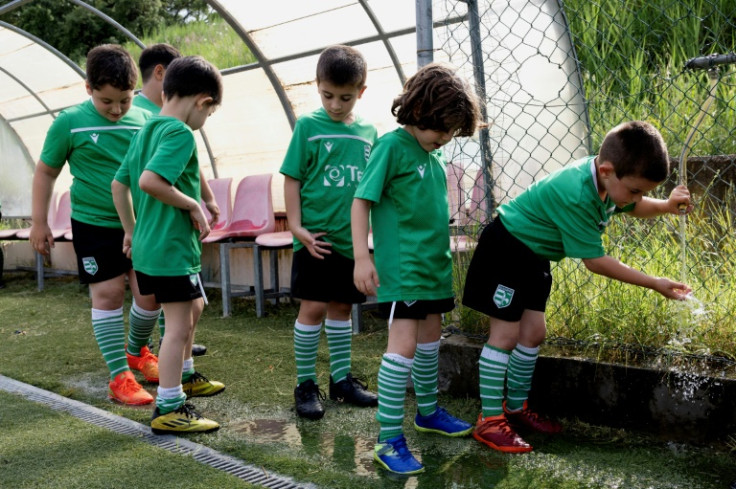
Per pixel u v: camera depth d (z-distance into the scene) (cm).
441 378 288
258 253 492
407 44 491
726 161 365
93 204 306
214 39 1305
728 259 291
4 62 742
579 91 391
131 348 347
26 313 540
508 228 231
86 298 602
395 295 224
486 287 234
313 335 285
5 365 374
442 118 211
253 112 599
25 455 231
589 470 211
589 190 213
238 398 304
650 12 548
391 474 214
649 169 193
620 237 312
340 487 204
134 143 273
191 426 256
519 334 244
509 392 253
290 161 283
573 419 254
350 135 291
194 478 210
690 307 242
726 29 513
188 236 259
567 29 375
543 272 236
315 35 518
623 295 263
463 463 221
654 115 422
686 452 222
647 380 236
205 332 443
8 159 871
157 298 256
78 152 309
